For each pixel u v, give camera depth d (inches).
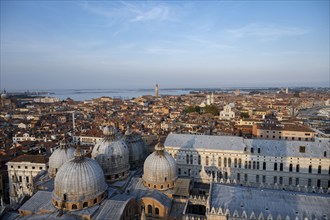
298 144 4244.6
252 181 4192.9
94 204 2758.4
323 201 2541.8
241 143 4362.7
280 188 3169.3
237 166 4229.8
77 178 2674.7
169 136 4722.0
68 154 3641.7
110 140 3469.5
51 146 5816.9
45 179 3678.6
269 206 2502.5
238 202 2583.7
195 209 3287.4
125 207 2682.1
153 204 2974.9
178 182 3459.6
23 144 6107.3
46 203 2817.4
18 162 4345.5
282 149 4173.2
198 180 4052.7
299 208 2454.5
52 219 2508.6
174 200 3211.1
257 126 7076.8
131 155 4114.2
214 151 4279.0
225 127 7785.4
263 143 4328.3
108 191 3105.3
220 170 4286.4
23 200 3230.8
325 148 4092.0
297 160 4018.2
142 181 3430.1
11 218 2834.6
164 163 3280.0
